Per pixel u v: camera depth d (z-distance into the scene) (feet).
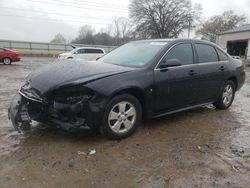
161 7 173.68
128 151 11.44
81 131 11.54
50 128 13.73
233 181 9.43
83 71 12.26
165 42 15.24
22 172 9.58
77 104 11.18
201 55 16.57
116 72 12.35
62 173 9.57
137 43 16.63
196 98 16.25
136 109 12.99
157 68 13.71
